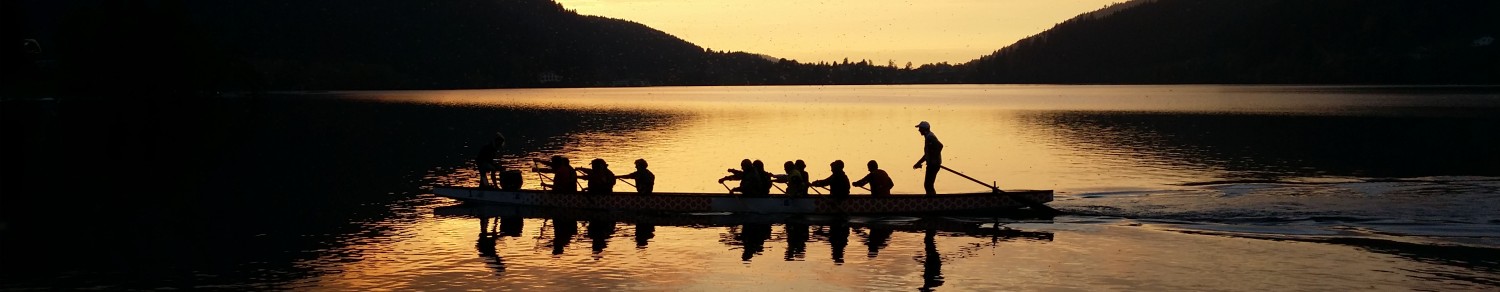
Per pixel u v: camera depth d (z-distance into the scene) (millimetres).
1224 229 19297
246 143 44781
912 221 20844
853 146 43812
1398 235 18391
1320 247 17484
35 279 15523
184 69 105125
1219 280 15227
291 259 16984
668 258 17047
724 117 75438
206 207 23328
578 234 19344
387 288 14906
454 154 39250
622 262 16719
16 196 25312
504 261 16797
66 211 22688
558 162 23188
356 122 65688
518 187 24000
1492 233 18453
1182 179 29188
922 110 90875
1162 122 65812
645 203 22344
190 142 45094
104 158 36531
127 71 101625
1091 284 15086
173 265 16547
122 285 15109
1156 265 16281
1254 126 60062
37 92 98500
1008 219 20922
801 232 19547
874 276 15734
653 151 40969
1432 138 48094
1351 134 51625
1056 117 74625
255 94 128375
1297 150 40688
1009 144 45031
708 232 19578
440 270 16078
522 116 77438
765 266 16453
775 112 86188
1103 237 18719
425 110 90375
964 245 18141
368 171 32219
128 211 22703
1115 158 37094
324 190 26703
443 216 21719
